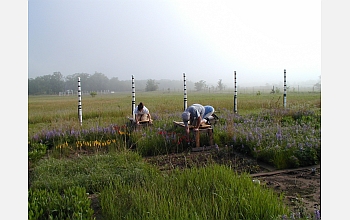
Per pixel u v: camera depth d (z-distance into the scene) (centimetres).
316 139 750
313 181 570
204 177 514
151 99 3400
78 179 548
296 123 1052
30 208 413
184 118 845
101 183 539
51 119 1481
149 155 824
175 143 852
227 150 794
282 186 546
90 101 3269
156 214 391
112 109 1805
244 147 796
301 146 698
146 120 1066
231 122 1020
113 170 595
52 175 571
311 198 484
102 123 1146
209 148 844
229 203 418
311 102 2236
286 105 1764
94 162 655
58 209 423
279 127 919
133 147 885
